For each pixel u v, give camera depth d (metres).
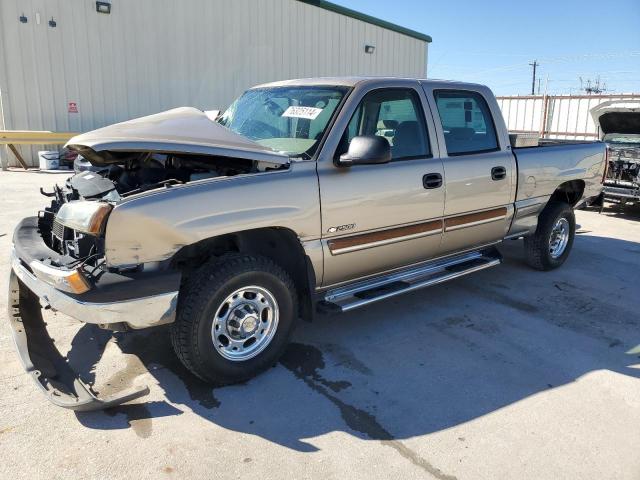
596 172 6.07
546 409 3.19
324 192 3.54
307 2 19.31
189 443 2.82
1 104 14.16
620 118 9.33
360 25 21.47
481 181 4.61
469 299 5.03
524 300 5.02
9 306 3.62
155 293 2.95
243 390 3.35
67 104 14.97
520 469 2.65
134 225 2.87
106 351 3.79
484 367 3.71
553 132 17.41
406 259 4.29
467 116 4.68
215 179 3.18
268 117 4.14
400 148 4.10
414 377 3.55
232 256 3.28
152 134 3.19
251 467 2.64
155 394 3.28
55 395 3.01
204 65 17.22
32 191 10.45
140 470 2.60
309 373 3.58
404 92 4.19
